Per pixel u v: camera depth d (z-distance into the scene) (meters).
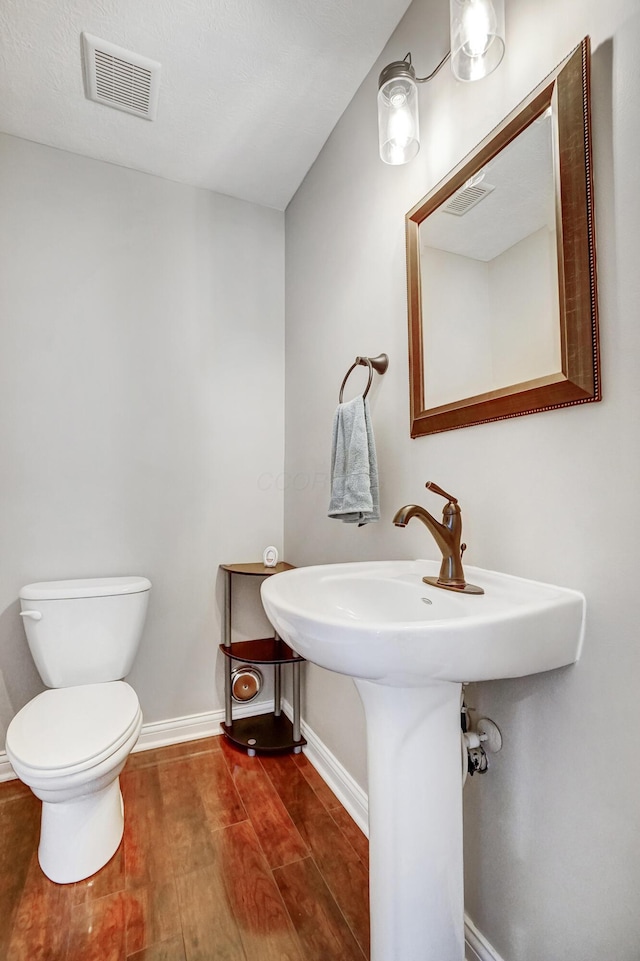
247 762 1.79
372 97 1.50
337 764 1.61
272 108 1.65
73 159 1.85
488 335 1.00
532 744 0.87
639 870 0.69
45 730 1.24
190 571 2.00
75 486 1.81
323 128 1.75
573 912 0.79
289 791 1.60
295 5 1.29
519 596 0.85
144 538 1.92
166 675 1.94
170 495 1.97
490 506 1.00
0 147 1.73
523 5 0.92
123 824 1.41
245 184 2.07
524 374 0.91
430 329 1.18
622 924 0.71
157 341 1.97
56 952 1.03
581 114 0.77
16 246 1.74
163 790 1.60
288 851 1.33
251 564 2.08
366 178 1.52
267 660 1.81
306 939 1.06
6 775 1.66
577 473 0.80
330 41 1.40
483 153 1.00
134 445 1.91
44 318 1.78
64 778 1.11
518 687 0.90
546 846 0.84
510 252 0.94
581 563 0.79
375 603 1.06
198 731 1.98
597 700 0.76
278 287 2.23
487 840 0.97
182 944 1.05
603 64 0.75
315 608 1.01
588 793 0.77
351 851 1.33
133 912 1.12
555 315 0.84
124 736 1.26
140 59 1.44
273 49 1.42
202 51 1.42
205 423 2.05
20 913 1.12
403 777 0.87
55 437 1.78
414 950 0.86
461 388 1.08
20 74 1.49
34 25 1.33
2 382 1.71
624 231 0.72
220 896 1.17
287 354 2.19
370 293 1.49
